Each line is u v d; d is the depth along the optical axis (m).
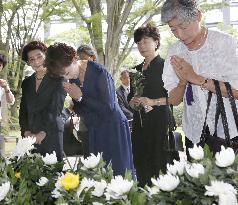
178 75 2.24
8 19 14.29
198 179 1.53
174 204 1.55
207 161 1.60
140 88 3.49
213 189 1.44
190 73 2.20
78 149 3.29
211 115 2.31
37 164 2.19
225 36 2.26
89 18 9.36
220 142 2.29
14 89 13.36
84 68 2.86
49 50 2.65
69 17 11.98
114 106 2.92
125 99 4.35
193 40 2.29
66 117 3.48
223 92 2.19
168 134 3.05
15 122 9.99
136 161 3.56
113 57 9.87
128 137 3.00
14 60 13.91
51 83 3.27
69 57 2.64
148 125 3.45
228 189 1.44
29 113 3.40
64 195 1.76
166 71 2.52
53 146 3.26
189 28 2.18
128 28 9.88
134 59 11.91
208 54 2.29
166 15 2.16
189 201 1.52
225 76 2.25
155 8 9.67
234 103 2.19
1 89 4.43
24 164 2.17
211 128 2.31
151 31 3.53
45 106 3.31
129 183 1.63
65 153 3.29
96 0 10.05
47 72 2.77
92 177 1.94
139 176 3.55
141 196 1.62
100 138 2.90
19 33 14.34
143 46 3.53
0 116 4.45
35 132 3.35
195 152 1.69
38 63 3.37
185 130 2.46
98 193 1.75
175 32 2.22
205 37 2.29
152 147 3.44
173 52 2.48
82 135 2.98
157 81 3.45
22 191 1.81
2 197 1.74
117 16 9.77
